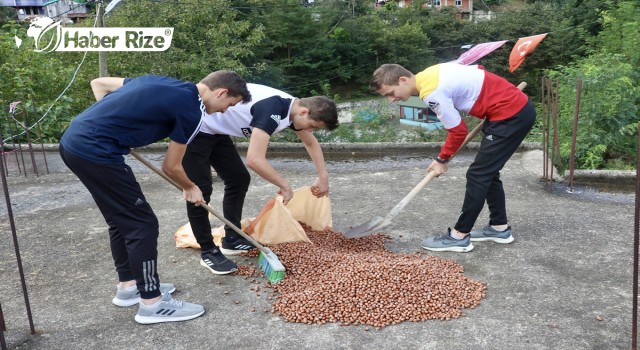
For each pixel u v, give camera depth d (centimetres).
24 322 291
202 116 268
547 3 3500
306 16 2623
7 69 966
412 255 361
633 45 1167
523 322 277
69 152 254
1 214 507
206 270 354
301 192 415
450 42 3156
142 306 284
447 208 481
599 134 780
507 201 501
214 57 1494
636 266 242
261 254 346
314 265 339
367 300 293
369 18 3102
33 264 377
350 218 469
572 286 318
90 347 265
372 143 860
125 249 301
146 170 702
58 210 516
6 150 822
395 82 347
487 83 346
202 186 335
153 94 256
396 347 257
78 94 1117
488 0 4375
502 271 342
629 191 541
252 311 297
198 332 277
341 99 2856
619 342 257
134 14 1424
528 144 755
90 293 327
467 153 794
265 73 2314
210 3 1484
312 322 282
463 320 281
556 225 428
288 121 322
